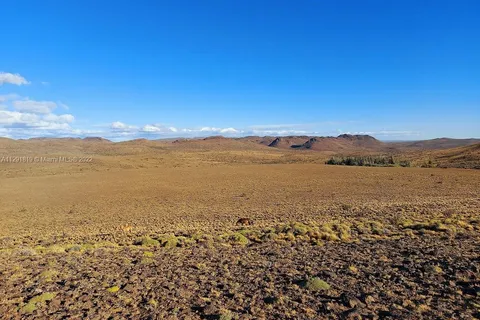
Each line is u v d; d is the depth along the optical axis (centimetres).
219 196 4294
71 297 668
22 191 5166
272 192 4466
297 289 693
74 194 4831
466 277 716
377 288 682
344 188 4566
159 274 838
